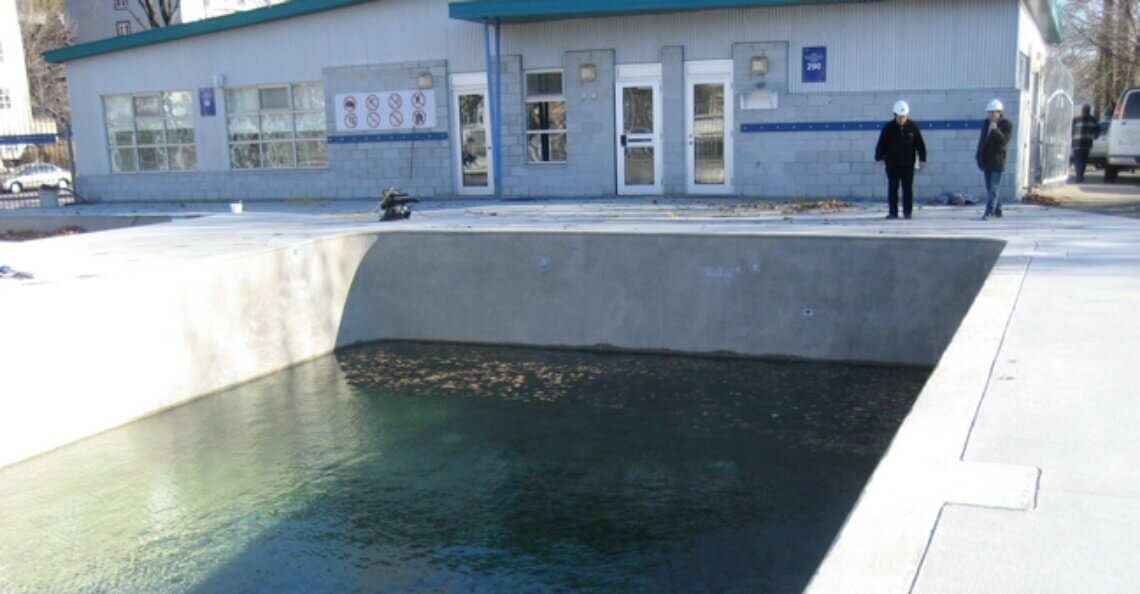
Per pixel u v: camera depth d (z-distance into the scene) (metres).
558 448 9.89
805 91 18.17
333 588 7.06
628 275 13.32
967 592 3.24
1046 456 4.46
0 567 7.46
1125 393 5.39
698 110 19.00
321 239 13.74
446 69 20.77
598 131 19.61
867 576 3.33
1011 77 17.08
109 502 8.63
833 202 16.98
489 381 12.39
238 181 23.41
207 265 11.80
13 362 9.52
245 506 8.55
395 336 14.62
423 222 16.09
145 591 7.05
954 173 17.56
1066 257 10.20
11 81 52.72
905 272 11.94
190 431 10.54
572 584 7.07
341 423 10.78
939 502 3.96
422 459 9.64
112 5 59.44
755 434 10.16
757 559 7.42
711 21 18.55
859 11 17.64
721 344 12.97
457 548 7.70
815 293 12.42
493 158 20.72
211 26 22.69
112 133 24.75
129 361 10.79
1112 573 3.37
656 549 7.63
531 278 13.80
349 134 21.91
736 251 12.73
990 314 7.46
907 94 17.55
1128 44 34.38
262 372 12.73
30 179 34.47
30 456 9.70
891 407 10.81
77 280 10.55
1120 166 24.30
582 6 18.11
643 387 11.91
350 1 21.14
